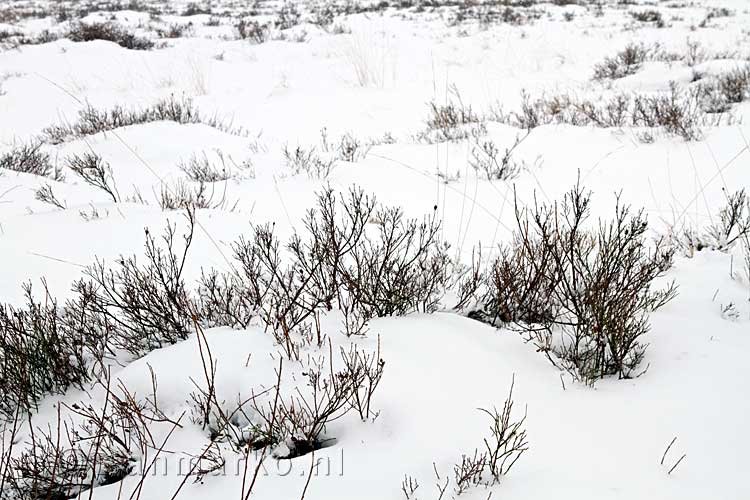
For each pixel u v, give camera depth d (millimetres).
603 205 5234
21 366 2264
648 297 2922
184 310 2738
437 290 3221
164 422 2090
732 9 21391
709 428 1894
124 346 2609
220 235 4344
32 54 14984
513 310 2879
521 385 2217
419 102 11367
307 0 30281
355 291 2949
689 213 4828
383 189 6090
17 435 2107
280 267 3691
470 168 6637
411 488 1643
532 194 5684
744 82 9094
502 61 14742
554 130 7559
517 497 1634
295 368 2273
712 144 6328
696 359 2338
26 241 4035
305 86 12930
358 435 1955
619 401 2107
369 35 17422
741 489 1621
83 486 1836
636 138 6898
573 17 19797
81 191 6172
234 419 2088
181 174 7062
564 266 3297
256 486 1756
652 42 15320
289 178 6680
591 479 1689
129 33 17953
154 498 1747
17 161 6770
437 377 2229
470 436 1908
